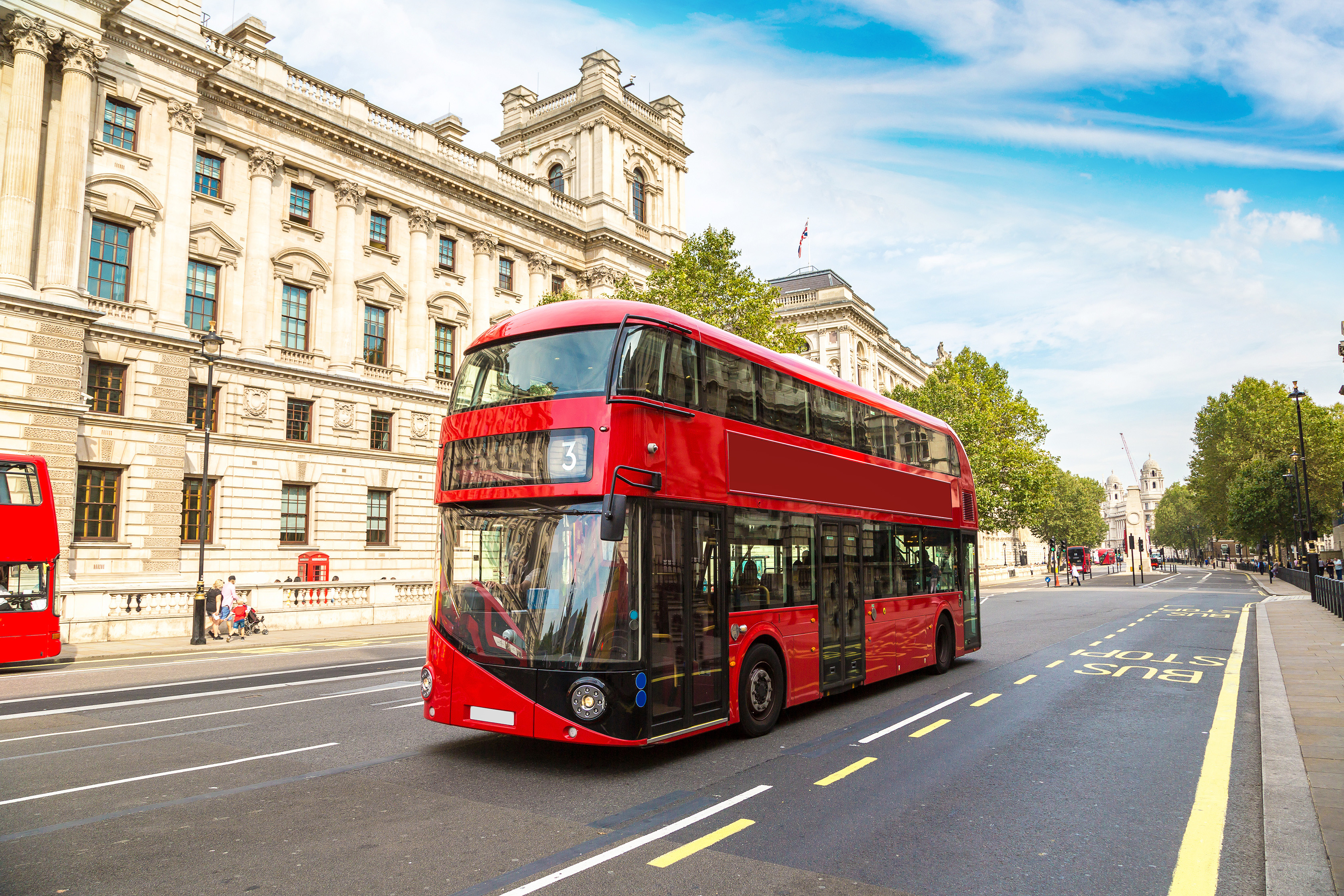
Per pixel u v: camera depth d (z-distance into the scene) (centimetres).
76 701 1336
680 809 720
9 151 2530
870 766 874
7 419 2441
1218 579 7269
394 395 3825
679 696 877
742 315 3712
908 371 9394
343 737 1029
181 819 691
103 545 2736
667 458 895
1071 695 1311
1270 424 7856
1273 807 691
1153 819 697
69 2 2670
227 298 3266
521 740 1014
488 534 887
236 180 3331
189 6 3105
